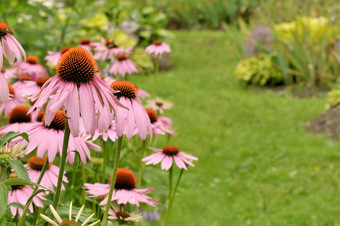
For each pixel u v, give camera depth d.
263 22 12.48
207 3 18.97
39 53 4.72
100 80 1.41
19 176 1.51
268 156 7.32
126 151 3.12
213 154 7.36
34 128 1.79
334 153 7.23
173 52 14.62
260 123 8.76
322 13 12.12
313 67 10.57
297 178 6.59
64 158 1.43
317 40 10.88
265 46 11.65
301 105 9.57
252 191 6.28
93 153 2.83
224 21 18.81
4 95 1.42
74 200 2.73
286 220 5.46
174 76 11.93
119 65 3.69
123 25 10.54
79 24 5.86
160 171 3.13
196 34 17.19
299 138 7.93
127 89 1.57
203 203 5.80
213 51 14.74
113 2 10.65
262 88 11.12
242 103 9.90
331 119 8.38
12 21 4.80
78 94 1.36
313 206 5.81
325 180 6.48
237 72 11.46
